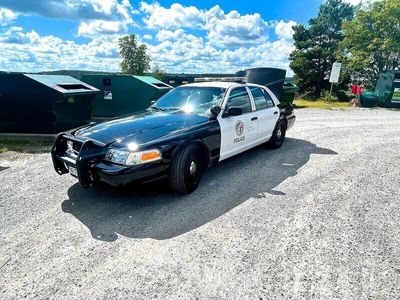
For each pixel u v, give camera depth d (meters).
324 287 2.34
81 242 2.92
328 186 4.38
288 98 14.70
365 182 4.55
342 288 2.33
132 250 2.80
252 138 5.44
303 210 3.61
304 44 34.75
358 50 23.36
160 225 3.25
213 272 2.50
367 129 9.18
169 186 3.91
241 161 5.62
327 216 3.47
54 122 7.09
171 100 5.14
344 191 4.20
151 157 3.51
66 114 7.42
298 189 4.26
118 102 9.69
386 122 10.76
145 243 2.91
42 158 5.72
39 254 2.73
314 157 5.90
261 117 5.62
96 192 4.11
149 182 3.60
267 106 6.03
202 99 4.89
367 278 2.45
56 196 3.98
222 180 4.60
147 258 2.68
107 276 2.45
